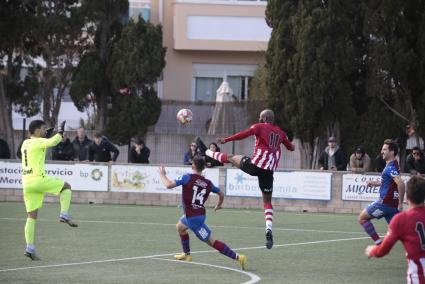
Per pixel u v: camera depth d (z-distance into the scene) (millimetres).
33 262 20984
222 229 30453
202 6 65062
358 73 48031
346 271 20562
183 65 66812
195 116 58344
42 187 21359
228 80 67125
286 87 46469
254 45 65312
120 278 18656
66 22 51531
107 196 41094
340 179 39344
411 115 45281
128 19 55812
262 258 22766
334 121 46312
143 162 42156
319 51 45156
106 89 53844
